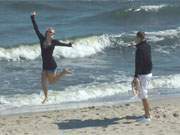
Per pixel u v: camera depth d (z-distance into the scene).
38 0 126.88
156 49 77.44
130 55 74.12
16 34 89.81
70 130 36.91
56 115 41.28
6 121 39.84
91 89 51.12
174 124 37.81
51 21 107.94
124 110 42.22
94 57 72.25
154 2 143.38
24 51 71.38
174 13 117.62
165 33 87.12
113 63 66.81
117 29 99.81
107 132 36.06
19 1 123.25
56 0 131.00
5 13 115.69
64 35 88.56
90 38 78.94
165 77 56.31
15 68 62.19
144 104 38.56
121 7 125.12
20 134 36.12
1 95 48.72
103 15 112.56
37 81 54.88
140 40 37.84
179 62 67.25
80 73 58.78
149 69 38.22
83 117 40.31
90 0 134.75
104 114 41.06
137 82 38.25
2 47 71.44
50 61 38.53
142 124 37.94
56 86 51.97
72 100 47.91
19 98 47.81
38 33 38.47
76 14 118.31
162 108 42.34
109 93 50.44
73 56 72.31
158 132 35.84
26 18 110.19
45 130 37.03
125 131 36.22
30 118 40.62
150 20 112.81
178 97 48.59
